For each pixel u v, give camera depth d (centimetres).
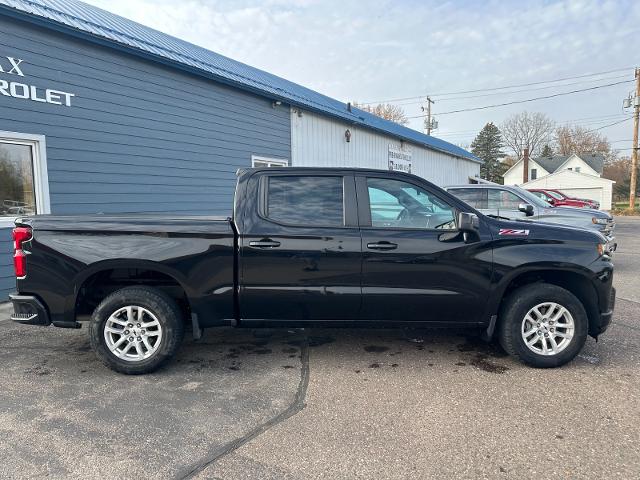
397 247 387
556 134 7531
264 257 387
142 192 829
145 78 826
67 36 696
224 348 458
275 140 1183
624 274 882
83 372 397
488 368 400
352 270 388
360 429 298
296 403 336
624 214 3566
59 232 381
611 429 295
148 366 385
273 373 393
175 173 895
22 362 421
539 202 916
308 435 291
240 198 399
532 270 393
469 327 402
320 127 1387
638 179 5900
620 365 404
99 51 745
